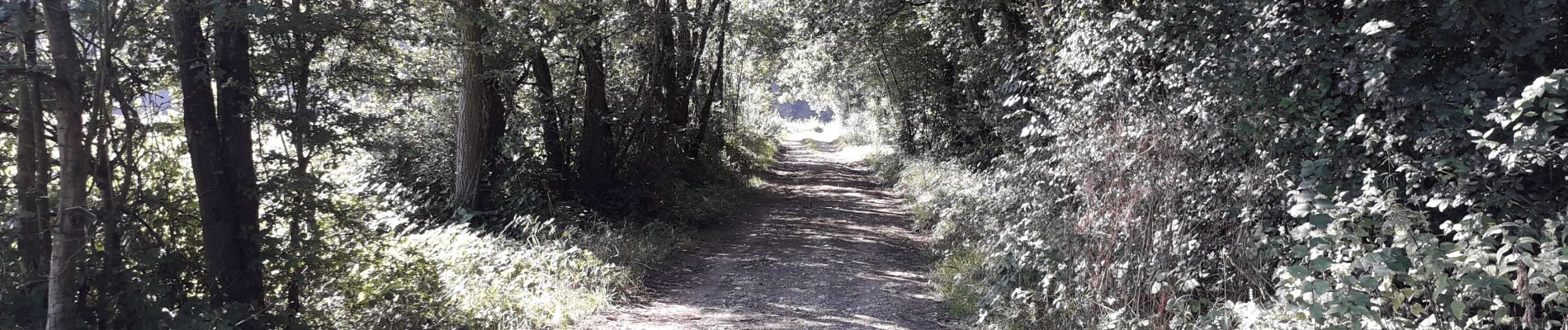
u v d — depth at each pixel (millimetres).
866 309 7789
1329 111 4762
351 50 5691
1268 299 4750
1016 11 11117
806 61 24281
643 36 13086
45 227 4098
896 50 19781
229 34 4742
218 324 4395
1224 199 5410
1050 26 8703
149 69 4688
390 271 6398
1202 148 5402
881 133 27312
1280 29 4977
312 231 5402
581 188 12672
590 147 12820
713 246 11773
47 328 3910
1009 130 9211
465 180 10672
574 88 13039
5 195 4160
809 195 18828
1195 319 5129
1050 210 6934
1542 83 3162
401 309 6129
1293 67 4859
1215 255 5316
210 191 4688
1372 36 4367
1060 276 6238
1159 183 5367
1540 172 3971
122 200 4484
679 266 10086
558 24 10969
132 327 4309
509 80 10578
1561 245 3604
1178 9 5500
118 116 4508
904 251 11453
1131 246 5406
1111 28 6285
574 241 9930
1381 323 3568
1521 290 3342
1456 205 3854
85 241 3988
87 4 3672
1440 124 4215
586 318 7219
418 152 10758
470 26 8016
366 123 5789
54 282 3889
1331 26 4676
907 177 19156
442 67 9758
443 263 7223
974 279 8219
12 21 3732
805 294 8508
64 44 3789
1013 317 6270
